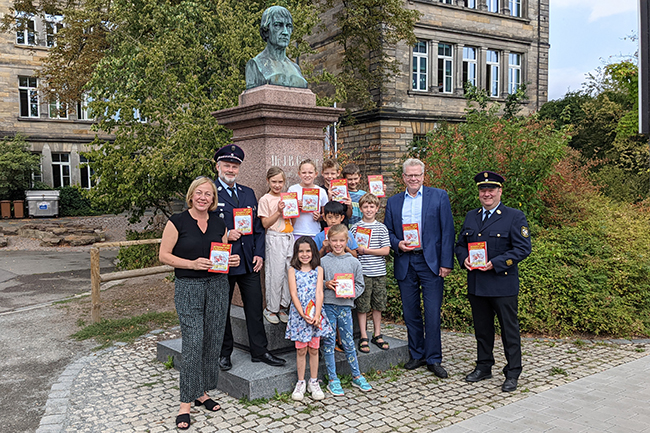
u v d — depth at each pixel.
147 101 11.73
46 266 13.75
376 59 20.75
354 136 22.56
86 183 30.69
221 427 4.09
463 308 7.19
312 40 24.17
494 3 24.67
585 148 22.98
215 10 13.80
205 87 12.91
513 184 8.55
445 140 9.95
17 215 26.19
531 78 25.86
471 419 4.15
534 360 5.88
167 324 7.65
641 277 7.52
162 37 12.49
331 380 4.79
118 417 4.32
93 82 13.18
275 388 4.69
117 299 9.53
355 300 5.48
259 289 4.95
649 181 16.00
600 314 6.78
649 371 5.40
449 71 23.59
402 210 5.61
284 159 5.75
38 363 6.02
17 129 28.61
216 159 5.07
